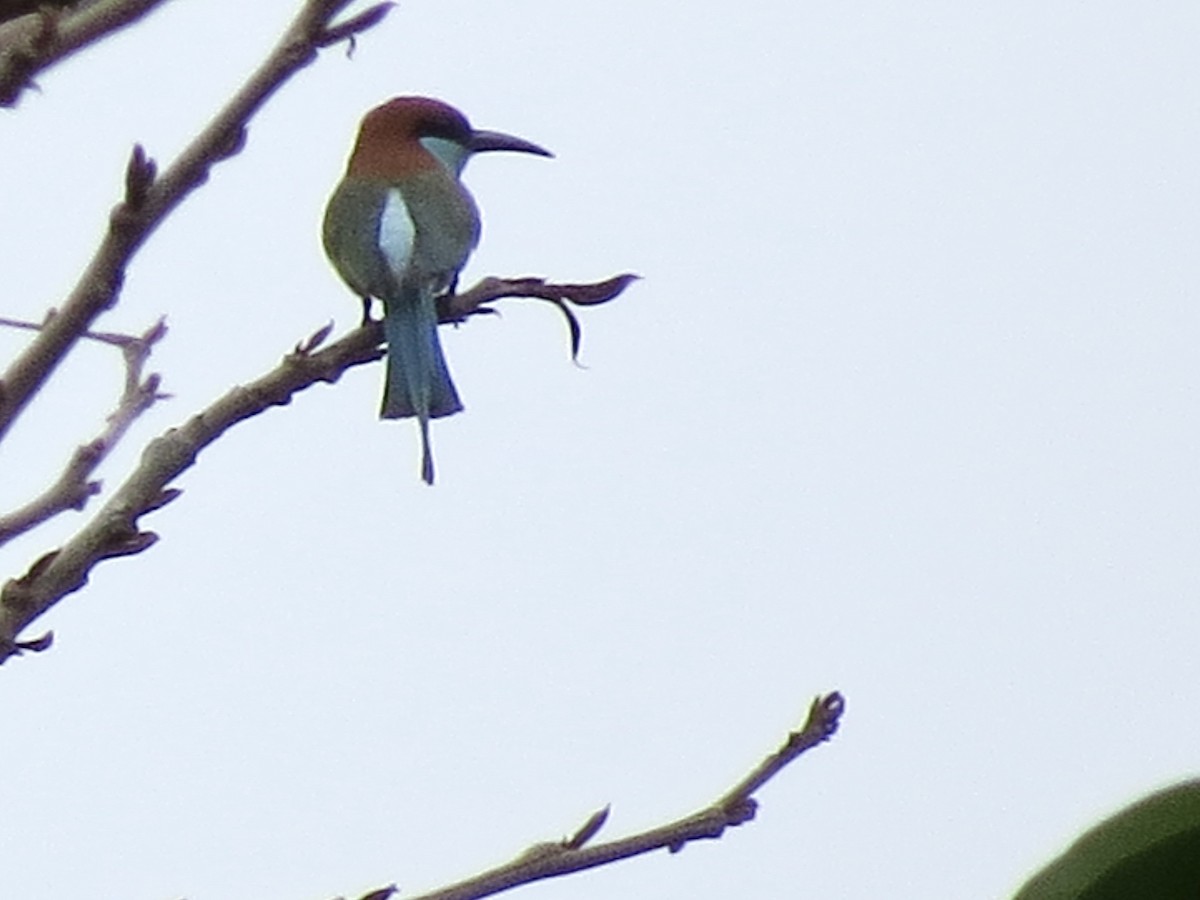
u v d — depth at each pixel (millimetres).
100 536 6473
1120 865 3295
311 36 6273
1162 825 3295
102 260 6246
